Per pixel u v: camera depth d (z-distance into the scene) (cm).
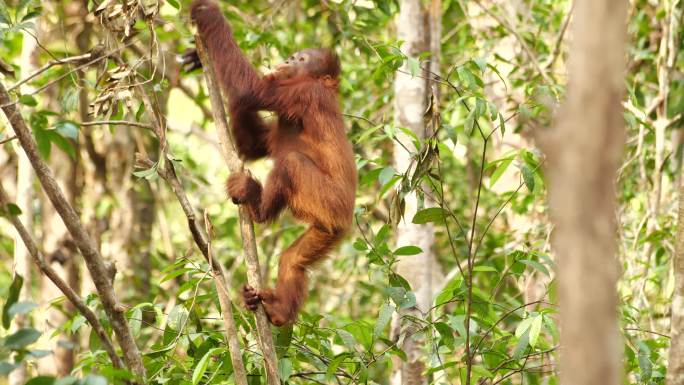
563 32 1562
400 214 936
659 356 1047
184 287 982
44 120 1057
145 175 834
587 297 317
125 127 1991
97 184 2033
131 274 1900
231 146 904
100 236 2012
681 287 754
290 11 1816
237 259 1912
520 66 1566
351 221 1062
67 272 1867
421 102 1373
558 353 979
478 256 1652
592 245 317
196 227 817
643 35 1705
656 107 1421
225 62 1027
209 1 1037
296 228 1702
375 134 1521
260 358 942
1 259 2098
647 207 1444
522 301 1463
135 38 1006
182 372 974
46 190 679
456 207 2034
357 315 1908
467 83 980
